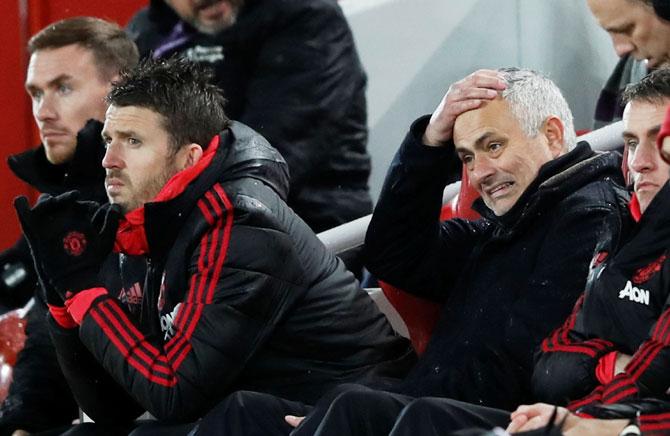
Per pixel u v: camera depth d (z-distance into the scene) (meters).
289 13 21.45
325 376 16.86
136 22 22.70
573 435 13.32
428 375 16.75
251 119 21.42
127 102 17.03
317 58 21.45
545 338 15.85
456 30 22.52
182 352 16.28
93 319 16.64
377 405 14.78
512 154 16.61
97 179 19.72
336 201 21.56
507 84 16.69
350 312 17.09
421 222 17.88
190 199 16.64
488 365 16.39
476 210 17.27
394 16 22.58
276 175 17.08
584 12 22.34
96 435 17.80
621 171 16.70
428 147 17.47
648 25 16.67
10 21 28.50
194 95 17.08
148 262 17.23
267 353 16.75
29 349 19.42
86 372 17.58
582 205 16.30
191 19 21.73
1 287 22.11
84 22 20.41
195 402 16.25
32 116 28.47
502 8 22.44
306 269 16.84
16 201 16.95
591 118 22.31
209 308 16.33
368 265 18.19
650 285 14.80
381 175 22.48
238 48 21.62
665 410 13.77
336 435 14.60
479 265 16.94
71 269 16.83
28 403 19.22
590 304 15.23
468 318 16.78
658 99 15.09
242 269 16.41
